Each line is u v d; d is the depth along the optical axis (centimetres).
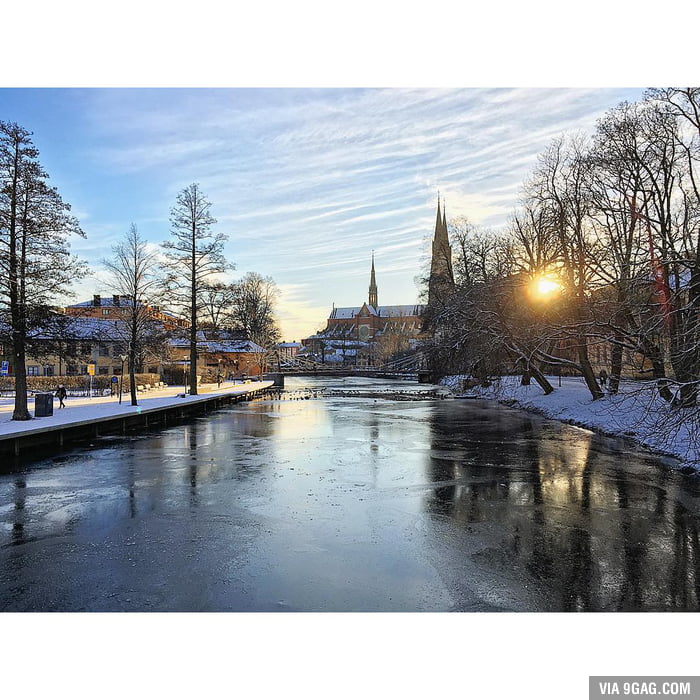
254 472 1408
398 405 3644
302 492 1186
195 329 3719
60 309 2258
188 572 738
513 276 3027
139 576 725
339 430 2306
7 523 974
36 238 2152
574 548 826
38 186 2130
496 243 3988
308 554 802
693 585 688
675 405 1448
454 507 1060
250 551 816
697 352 1377
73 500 1133
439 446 1842
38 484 1284
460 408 3375
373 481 1295
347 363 13262
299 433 2212
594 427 2258
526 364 3441
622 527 933
